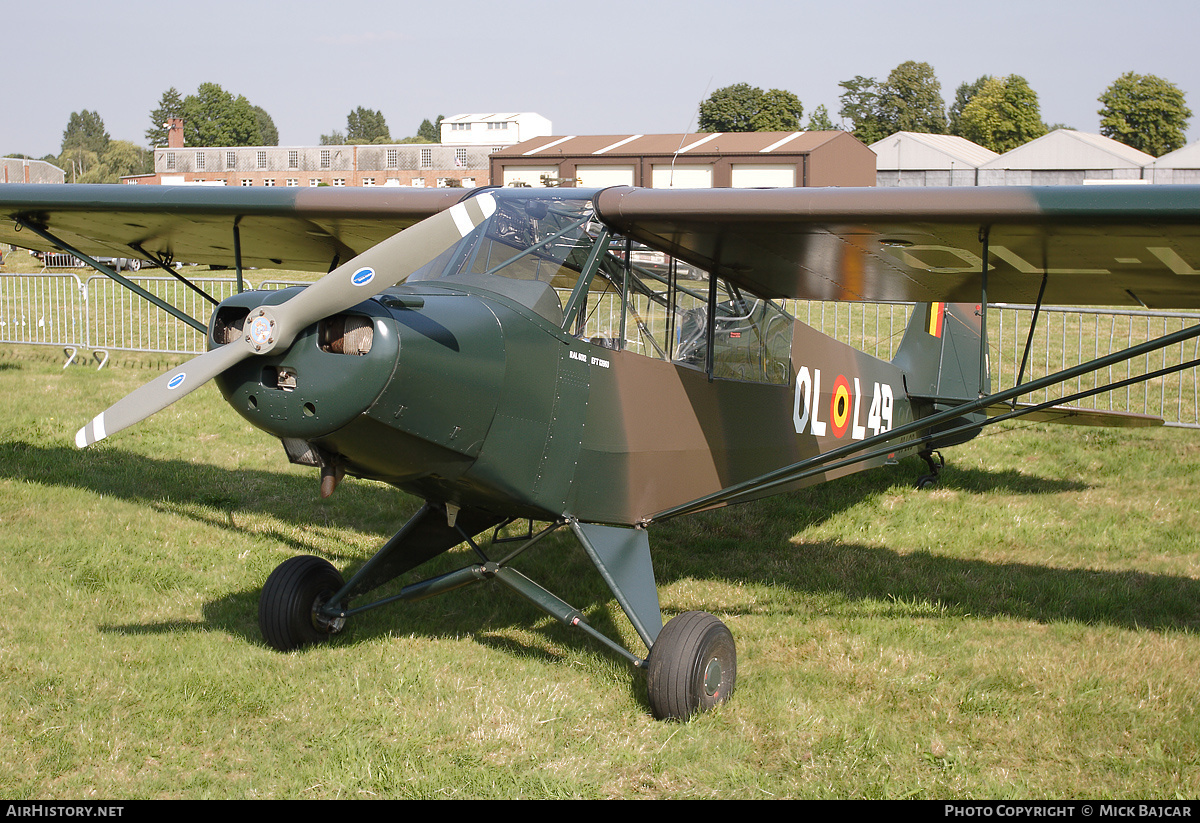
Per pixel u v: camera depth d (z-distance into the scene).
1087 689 3.95
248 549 5.70
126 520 6.15
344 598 4.41
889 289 5.20
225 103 97.94
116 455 7.75
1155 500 6.92
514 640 4.57
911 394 7.28
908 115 86.19
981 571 5.57
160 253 6.52
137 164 112.38
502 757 3.41
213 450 8.09
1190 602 5.00
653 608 4.10
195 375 3.31
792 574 5.62
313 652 4.27
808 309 14.32
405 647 4.40
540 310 3.96
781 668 4.25
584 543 4.19
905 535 6.33
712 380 5.03
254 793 3.16
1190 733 3.56
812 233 4.16
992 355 11.33
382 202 4.91
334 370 3.21
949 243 4.11
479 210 3.40
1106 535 6.21
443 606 4.97
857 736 3.59
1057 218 3.59
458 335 3.53
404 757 3.39
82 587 5.00
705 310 4.96
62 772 3.27
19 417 8.77
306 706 3.76
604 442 4.28
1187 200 3.38
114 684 3.88
